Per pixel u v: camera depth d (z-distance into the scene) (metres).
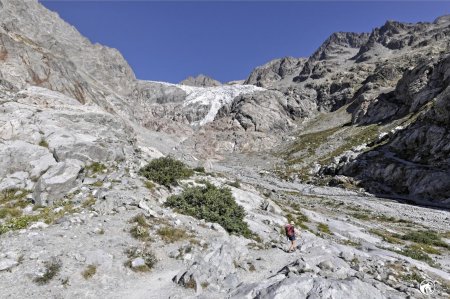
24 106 39.25
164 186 29.12
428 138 82.88
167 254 16.61
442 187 68.25
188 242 18.14
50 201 22.67
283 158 133.38
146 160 40.12
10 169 25.70
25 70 77.19
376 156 91.94
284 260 18.14
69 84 91.12
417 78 131.88
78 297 12.06
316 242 22.42
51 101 48.22
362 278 15.60
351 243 28.48
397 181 78.06
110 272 13.99
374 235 35.81
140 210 21.42
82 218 18.92
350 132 138.00
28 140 30.48
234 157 146.12
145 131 140.62
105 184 25.67
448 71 116.94
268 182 91.69
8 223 17.94
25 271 12.95
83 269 13.66
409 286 16.16
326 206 59.75
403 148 89.38
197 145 157.62
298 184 92.12
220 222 22.70
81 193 23.70
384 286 15.05
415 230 42.84
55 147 29.23
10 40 79.88
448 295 15.92
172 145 136.12
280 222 29.78
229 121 184.75
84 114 43.19
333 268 16.38
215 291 13.44
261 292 12.58
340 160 101.31
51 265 13.40
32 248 14.72
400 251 27.86
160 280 14.12
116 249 15.98
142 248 16.52
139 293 12.92
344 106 188.00
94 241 16.41
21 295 11.64
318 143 139.38
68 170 24.98
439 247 34.28
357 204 61.50
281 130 178.50
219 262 15.38
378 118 140.12
